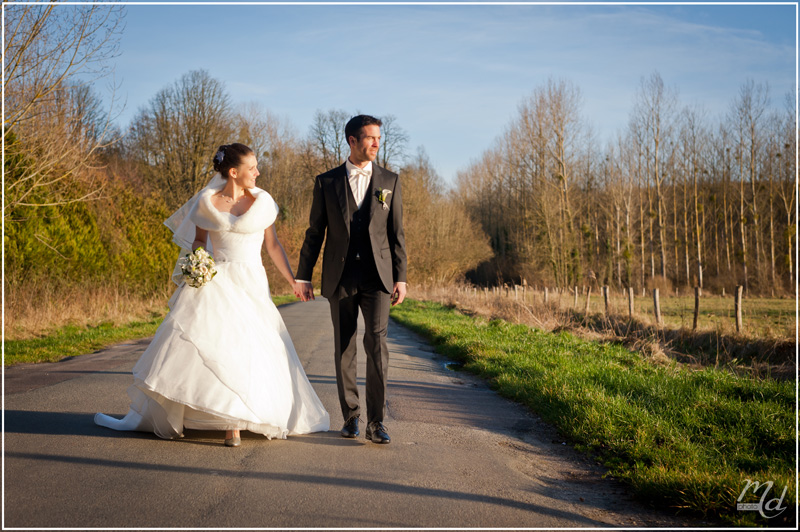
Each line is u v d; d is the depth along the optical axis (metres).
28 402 5.12
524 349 9.24
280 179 44.47
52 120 11.80
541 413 5.48
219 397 3.87
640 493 3.31
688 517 3.06
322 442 4.13
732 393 6.03
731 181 48.69
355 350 4.34
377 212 4.15
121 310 15.13
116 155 32.22
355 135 4.18
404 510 2.94
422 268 45.66
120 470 3.34
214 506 2.88
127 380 6.37
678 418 5.03
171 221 4.31
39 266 13.51
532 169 47.34
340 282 4.18
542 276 44.84
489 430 4.86
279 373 4.17
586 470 3.90
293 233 39.88
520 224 52.78
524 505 3.12
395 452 3.98
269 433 4.05
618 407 5.07
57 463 3.42
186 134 33.69
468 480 3.47
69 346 9.35
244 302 4.14
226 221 4.12
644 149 50.19
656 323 14.02
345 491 3.16
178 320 3.98
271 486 3.19
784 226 44.50
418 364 8.64
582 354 9.06
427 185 50.62
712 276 48.62
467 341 9.98
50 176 12.75
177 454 3.68
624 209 50.50
